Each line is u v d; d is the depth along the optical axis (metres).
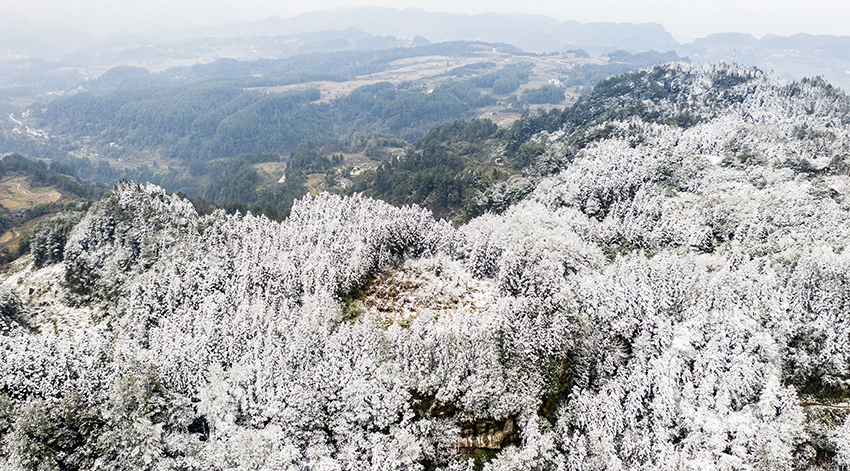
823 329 63.91
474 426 57.47
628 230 100.88
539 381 58.78
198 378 64.44
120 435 57.69
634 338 66.88
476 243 83.00
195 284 82.00
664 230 98.12
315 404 57.50
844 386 59.53
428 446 55.59
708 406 57.53
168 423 61.28
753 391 58.06
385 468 52.12
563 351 62.44
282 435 55.41
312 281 76.25
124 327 78.88
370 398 56.81
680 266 81.56
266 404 59.28
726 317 64.88
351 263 78.25
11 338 74.38
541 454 55.22
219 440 58.16
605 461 54.50
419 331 63.69
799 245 84.31
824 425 54.72
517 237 88.25
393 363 59.84
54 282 99.69
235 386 61.66
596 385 63.62
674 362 60.56
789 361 63.00
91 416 59.69
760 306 69.19
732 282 73.19
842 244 81.19
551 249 85.75
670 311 70.81
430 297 75.50
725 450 54.31
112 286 92.50
